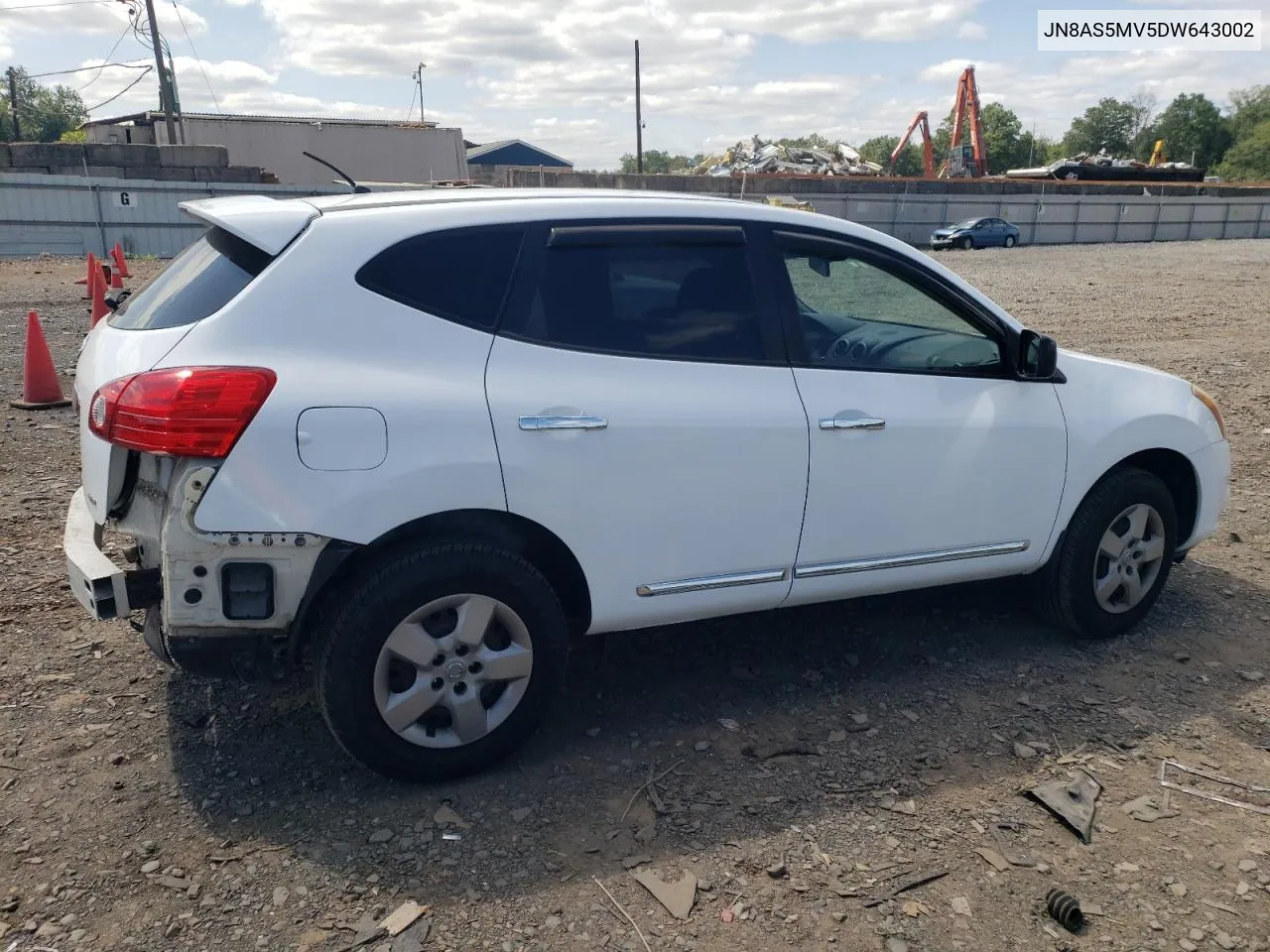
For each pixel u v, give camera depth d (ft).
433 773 10.85
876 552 12.88
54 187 83.92
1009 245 131.75
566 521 10.96
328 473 9.88
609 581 11.39
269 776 11.05
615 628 11.75
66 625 14.52
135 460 10.19
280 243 10.35
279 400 9.75
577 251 11.35
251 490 9.68
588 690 13.19
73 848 9.80
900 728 12.34
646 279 11.66
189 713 12.28
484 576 10.60
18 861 9.59
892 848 10.08
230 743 11.68
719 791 10.97
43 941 8.63
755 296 12.19
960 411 13.14
